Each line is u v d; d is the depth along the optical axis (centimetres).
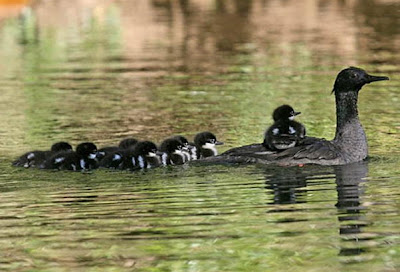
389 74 2702
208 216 1220
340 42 3494
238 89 2472
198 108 2192
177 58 3161
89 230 1165
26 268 1034
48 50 3425
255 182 1431
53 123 2028
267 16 4400
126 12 4616
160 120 2048
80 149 1566
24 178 1488
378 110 2106
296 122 1620
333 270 995
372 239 1102
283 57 3134
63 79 2717
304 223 1177
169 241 1112
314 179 1448
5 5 4603
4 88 2561
